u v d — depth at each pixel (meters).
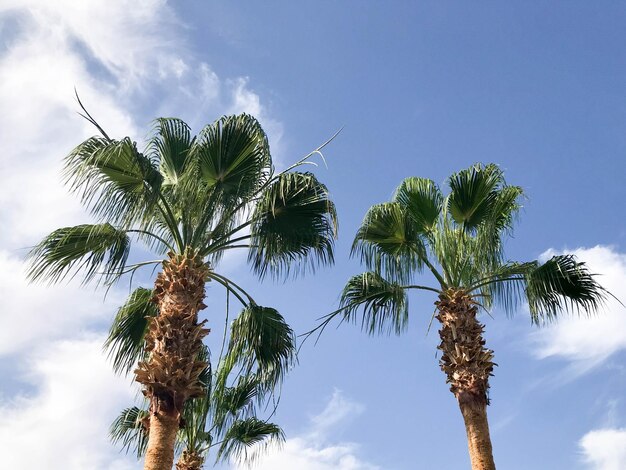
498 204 12.54
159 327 9.27
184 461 14.84
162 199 10.40
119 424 15.91
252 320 11.59
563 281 12.23
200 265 9.98
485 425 11.19
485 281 12.71
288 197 10.63
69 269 10.52
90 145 10.13
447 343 11.94
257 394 11.80
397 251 12.95
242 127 10.64
